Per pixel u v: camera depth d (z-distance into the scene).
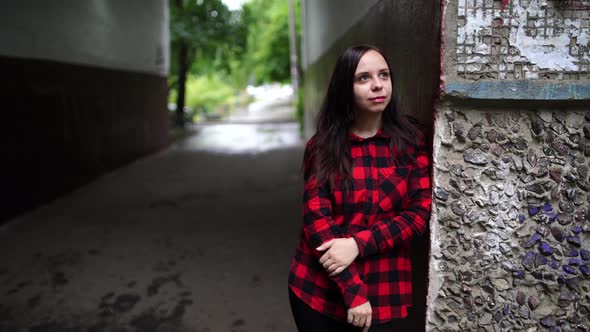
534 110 1.43
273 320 2.64
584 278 1.50
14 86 4.63
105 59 7.07
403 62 1.83
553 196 1.46
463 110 1.43
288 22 19.58
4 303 2.86
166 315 2.71
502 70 1.38
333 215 1.36
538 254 1.49
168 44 11.18
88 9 6.37
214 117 21.14
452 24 1.36
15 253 3.70
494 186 1.46
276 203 5.22
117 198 5.60
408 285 1.40
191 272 3.32
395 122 1.38
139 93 8.75
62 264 3.48
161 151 10.12
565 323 1.53
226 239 4.03
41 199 5.19
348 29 3.41
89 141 6.50
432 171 1.46
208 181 6.58
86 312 2.75
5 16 4.45
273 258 3.58
